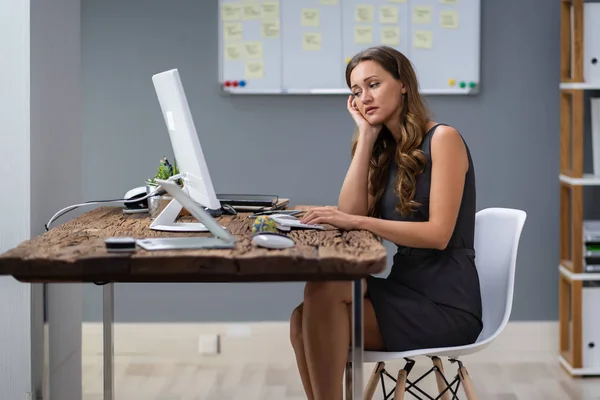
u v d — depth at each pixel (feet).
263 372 12.19
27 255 5.66
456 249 7.70
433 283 7.55
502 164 13.04
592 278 11.66
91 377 11.85
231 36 12.80
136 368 12.35
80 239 6.53
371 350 7.43
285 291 13.17
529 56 12.89
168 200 7.73
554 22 12.86
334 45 12.74
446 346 7.37
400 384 7.13
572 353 11.82
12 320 7.37
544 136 13.00
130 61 12.98
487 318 7.98
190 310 13.17
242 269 5.57
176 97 6.81
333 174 13.10
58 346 8.41
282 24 12.75
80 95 9.37
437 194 7.48
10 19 7.42
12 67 7.43
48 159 8.03
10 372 7.39
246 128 13.05
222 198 9.16
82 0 12.92
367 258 5.57
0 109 7.43
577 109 11.67
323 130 13.03
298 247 6.05
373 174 8.62
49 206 8.07
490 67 12.90
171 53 12.95
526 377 11.87
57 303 8.36
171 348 13.12
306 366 7.36
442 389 7.66
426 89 12.79
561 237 12.48
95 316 13.24
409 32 12.71
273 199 9.07
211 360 12.83
